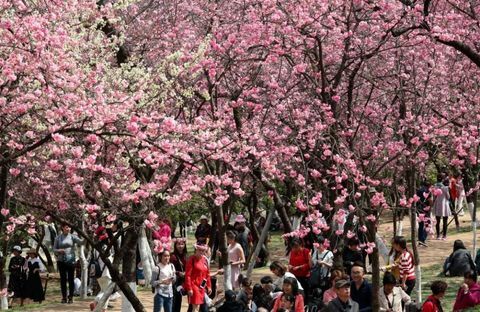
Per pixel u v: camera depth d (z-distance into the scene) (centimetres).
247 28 1727
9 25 1144
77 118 1164
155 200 1504
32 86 1184
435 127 1806
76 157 1303
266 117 1845
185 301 2106
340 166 1691
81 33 1381
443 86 2000
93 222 1548
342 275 1388
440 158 2603
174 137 1359
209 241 2598
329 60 1803
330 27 1719
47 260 3133
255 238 2773
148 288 2338
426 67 1944
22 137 1294
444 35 1577
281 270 1485
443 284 1362
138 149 1392
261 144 1672
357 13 1811
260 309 1302
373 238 1446
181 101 1477
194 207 2944
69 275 2200
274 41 1767
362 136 1922
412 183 1827
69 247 2178
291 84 1895
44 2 1322
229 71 1823
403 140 1856
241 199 2842
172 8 1894
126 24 1788
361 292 1306
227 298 1445
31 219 1525
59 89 1209
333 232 1702
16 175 1392
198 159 1444
